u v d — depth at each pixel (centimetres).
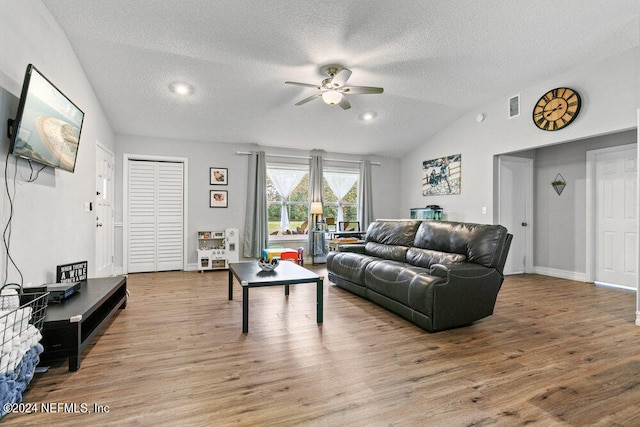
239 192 576
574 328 271
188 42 321
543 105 418
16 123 200
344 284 396
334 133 568
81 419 146
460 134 545
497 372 194
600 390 174
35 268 245
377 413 153
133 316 296
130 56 342
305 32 308
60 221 288
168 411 153
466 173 534
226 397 165
